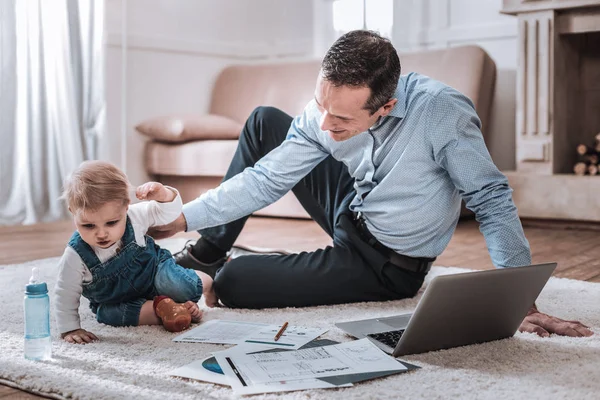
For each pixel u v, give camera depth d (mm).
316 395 1251
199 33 5246
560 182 3881
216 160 4227
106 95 4570
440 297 1398
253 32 5629
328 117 1538
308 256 1991
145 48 4855
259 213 4336
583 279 2414
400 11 4863
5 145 3986
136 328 1761
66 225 4031
